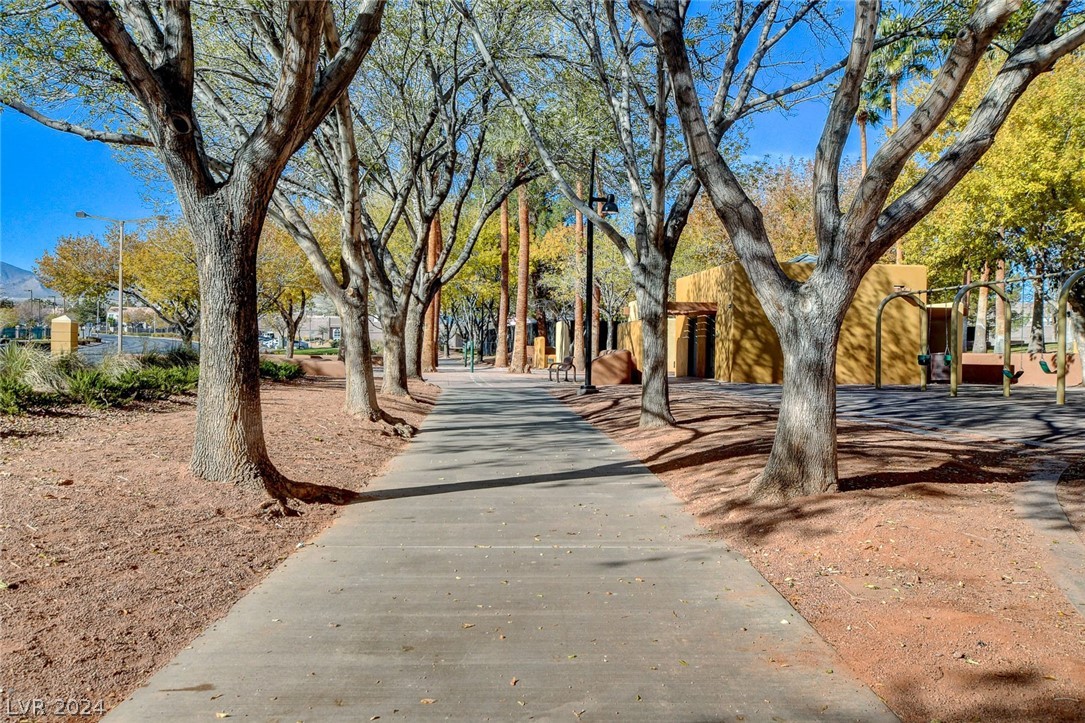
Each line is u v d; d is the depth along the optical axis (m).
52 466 7.96
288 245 35.78
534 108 17.25
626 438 13.19
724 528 7.00
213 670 4.02
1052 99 23.08
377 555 6.23
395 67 16.36
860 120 35.44
